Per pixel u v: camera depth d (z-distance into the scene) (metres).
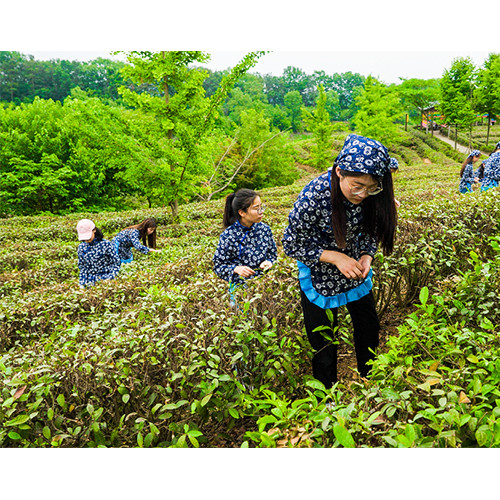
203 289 3.16
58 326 3.80
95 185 25.91
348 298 2.40
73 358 2.30
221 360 2.23
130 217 15.54
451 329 1.88
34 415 1.91
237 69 11.55
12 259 9.16
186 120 12.45
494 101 35.34
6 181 24.25
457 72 36.22
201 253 5.46
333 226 2.11
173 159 12.35
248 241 3.18
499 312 2.15
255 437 1.56
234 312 2.53
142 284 4.50
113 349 2.27
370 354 2.54
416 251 3.22
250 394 2.20
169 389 2.01
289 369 2.27
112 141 12.24
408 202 6.47
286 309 2.65
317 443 1.51
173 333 2.34
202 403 1.88
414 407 1.57
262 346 2.39
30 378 2.17
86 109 12.28
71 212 25.94
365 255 2.40
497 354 1.73
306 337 2.62
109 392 2.17
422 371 1.59
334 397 1.68
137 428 1.97
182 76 12.31
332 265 2.33
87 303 4.31
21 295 5.40
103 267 5.38
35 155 25.72
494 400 1.59
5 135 25.31
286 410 1.63
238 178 31.94
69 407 2.12
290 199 15.27
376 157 1.90
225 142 25.80
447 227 3.38
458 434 1.40
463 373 1.62
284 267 3.05
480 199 4.19
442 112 39.09
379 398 1.56
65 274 7.44
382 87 34.91
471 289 2.24
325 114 34.62
